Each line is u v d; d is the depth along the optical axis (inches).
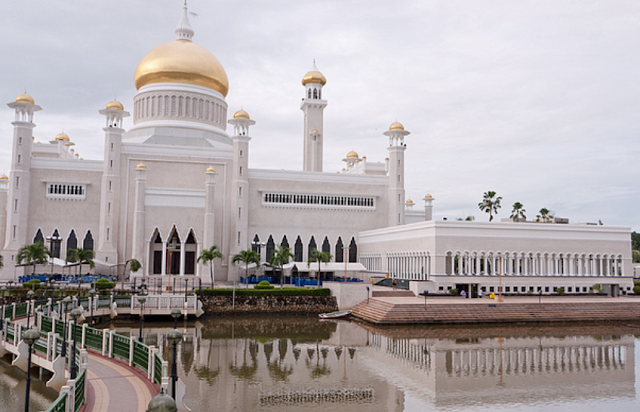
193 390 1194.0
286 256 2859.3
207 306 2416.3
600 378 1363.2
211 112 3612.2
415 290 2571.4
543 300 2514.8
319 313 2539.4
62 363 1077.1
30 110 3051.2
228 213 3336.6
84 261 2650.1
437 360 1541.6
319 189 3518.7
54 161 3122.5
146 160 3255.4
